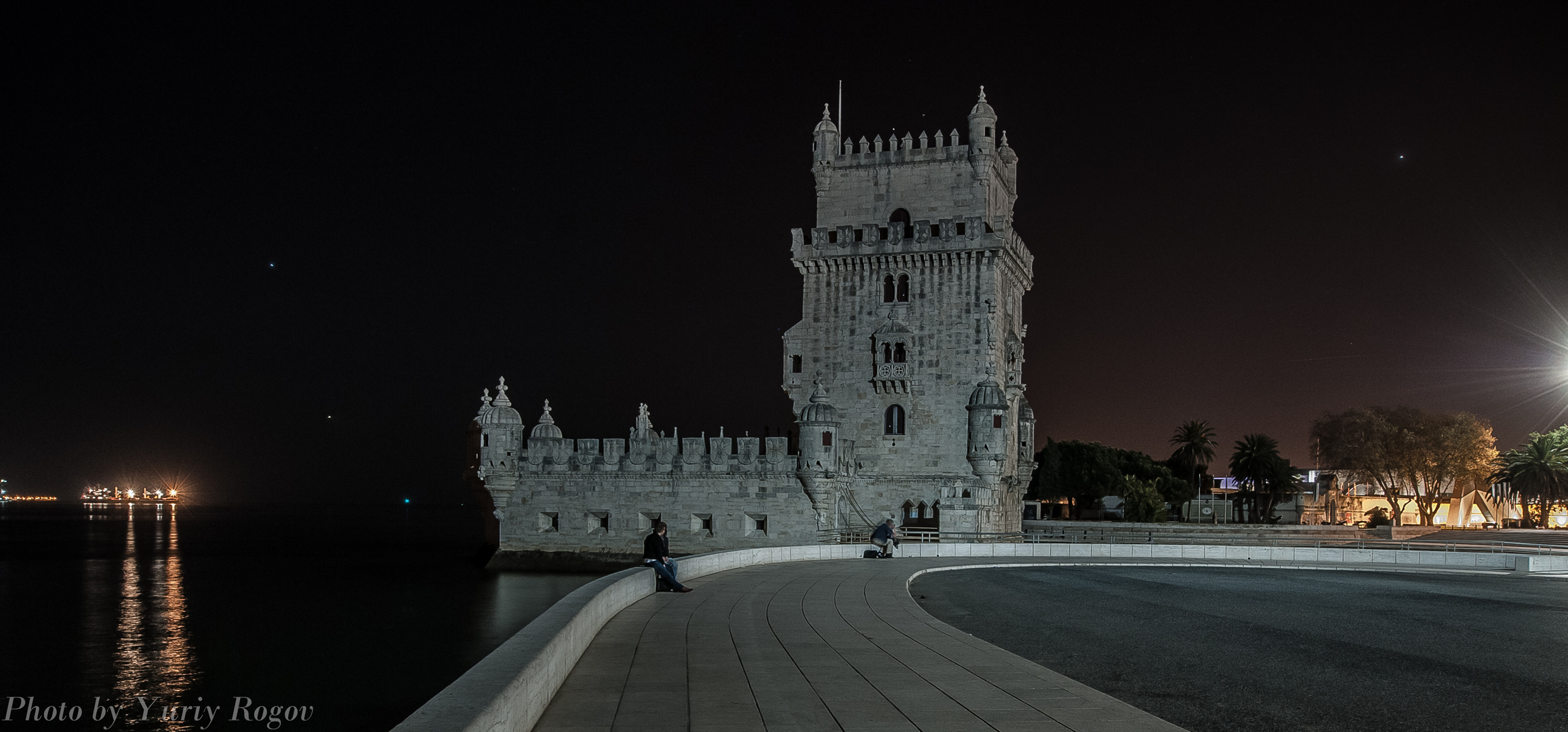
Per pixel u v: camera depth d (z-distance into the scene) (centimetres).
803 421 7744
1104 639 2786
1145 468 14388
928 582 4388
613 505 8212
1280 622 3203
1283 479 13325
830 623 2661
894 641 2350
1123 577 4841
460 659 5706
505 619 6844
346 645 6125
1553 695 2117
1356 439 12788
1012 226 9488
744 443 7950
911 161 8506
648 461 8144
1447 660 2522
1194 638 2825
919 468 8200
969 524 7638
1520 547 7488
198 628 6838
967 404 8088
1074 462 13412
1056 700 1714
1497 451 13312
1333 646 2714
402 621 6950
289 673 5356
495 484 8369
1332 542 8819
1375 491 15850
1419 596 4100
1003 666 2031
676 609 2855
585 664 1973
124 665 5616
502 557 8400
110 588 9294
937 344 8238
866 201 8588
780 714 1583
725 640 2306
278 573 10594
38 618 7331
